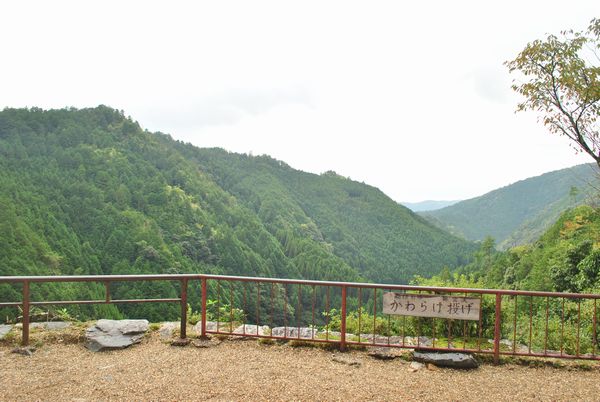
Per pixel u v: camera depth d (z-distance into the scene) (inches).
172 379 170.2
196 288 1401.3
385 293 208.8
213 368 183.8
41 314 270.5
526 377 184.7
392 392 163.0
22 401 148.3
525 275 1129.4
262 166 6648.6
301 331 234.1
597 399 162.2
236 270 2554.1
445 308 202.5
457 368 193.2
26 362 189.3
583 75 217.2
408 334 274.8
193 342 218.7
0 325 235.9
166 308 1387.8
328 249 4143.7
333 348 214.4
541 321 374.0
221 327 242.7
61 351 205.3
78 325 241.0
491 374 187.5
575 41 217.0
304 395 157.0
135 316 1397.6
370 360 201.0
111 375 174.1
